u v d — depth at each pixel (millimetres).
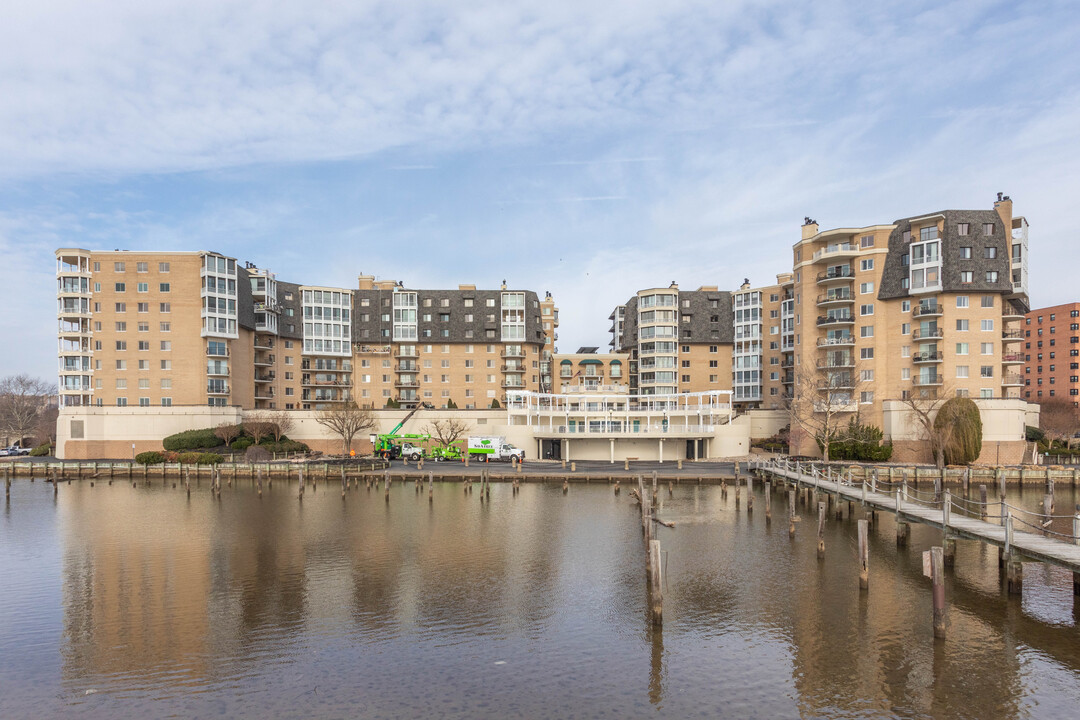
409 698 18578
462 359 110562
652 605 24016
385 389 109625
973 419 70062
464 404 109875
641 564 33000
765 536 39562
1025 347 151375
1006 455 72875
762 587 28781
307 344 106938
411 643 22594
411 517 46625
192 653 21812
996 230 76125
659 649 22016
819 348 84812
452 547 36781
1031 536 28250
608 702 18312
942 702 18250
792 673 20094
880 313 80562
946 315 76000
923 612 25438
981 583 29281
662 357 111312
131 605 26781
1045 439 87750
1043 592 27906
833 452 77438
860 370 81500
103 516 48031
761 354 107812
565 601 27047
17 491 63156
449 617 25156
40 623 24719
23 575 31453
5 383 141375
